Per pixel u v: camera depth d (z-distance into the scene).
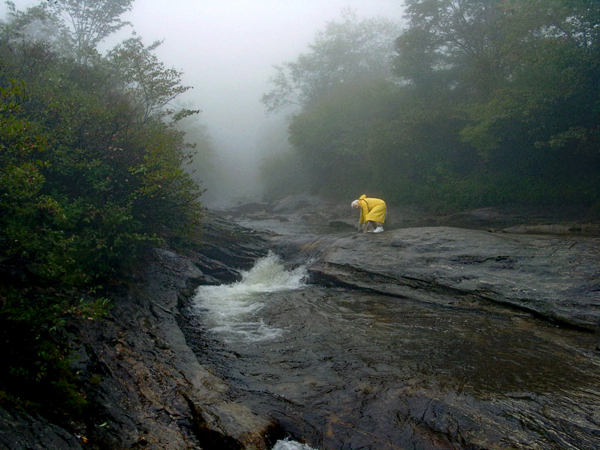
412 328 5.80
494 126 17.33
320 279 8.61
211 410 3.49
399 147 24.67
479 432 3.32
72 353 3.92
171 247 8.67
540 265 6.97
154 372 4.08
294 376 4.42
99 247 5.55
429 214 19.48
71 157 6.19
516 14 16.08
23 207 4.89
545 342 5.18
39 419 2.79
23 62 7.73
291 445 3.29
